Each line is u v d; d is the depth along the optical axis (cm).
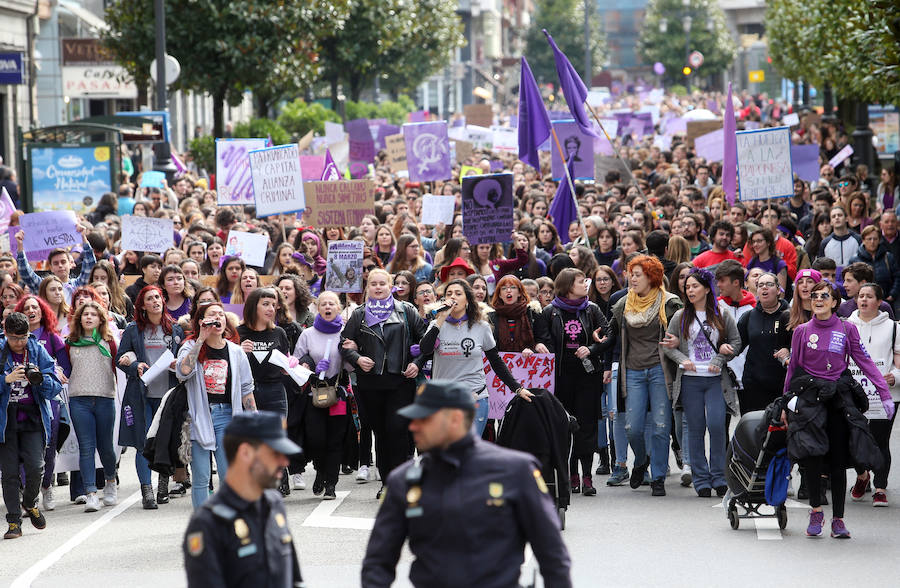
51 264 3191
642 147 8912
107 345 2662
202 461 2381
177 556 2189
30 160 5222
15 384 2408
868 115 8175
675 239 3164
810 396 2205
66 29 9831
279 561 1243
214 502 1230
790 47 9400
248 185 4462
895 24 3522
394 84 14238
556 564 1243
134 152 8394
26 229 3512
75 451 2673
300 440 2684
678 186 5903
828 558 2081
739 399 2667
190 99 13362
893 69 4053
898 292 3678
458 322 2480
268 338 2608
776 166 4184
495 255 3484
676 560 2078
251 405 2442
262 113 8981
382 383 2570
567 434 2273
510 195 3381
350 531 2348
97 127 5372
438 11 12850
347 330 2581
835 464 2223
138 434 2627
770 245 3369
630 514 2431
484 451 1261
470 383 2483
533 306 2661
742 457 2277
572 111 4181
